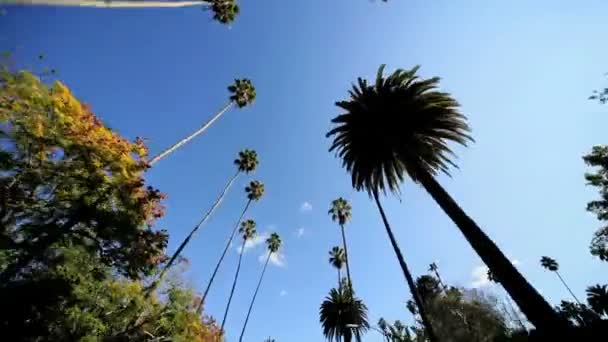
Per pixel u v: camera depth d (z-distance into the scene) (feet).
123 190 58.90
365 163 66.80
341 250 189.98
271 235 188.85
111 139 58.90
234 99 135.44
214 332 90.38
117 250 56.80
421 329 114.83
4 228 47.75
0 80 47.06
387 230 85.56
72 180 54.29
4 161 47.83
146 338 56.70
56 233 49.47
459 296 129.49
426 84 61.05
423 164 56.75
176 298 62.39
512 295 38.09
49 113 52.90
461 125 58.03
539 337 34.91
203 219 104.42
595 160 99.09
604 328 29.78
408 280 78.18
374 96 62.54
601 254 98.02
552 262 167.63
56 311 47.24
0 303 42.42
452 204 47.88
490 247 41.65
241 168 151.94
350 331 151.33
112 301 54.75
